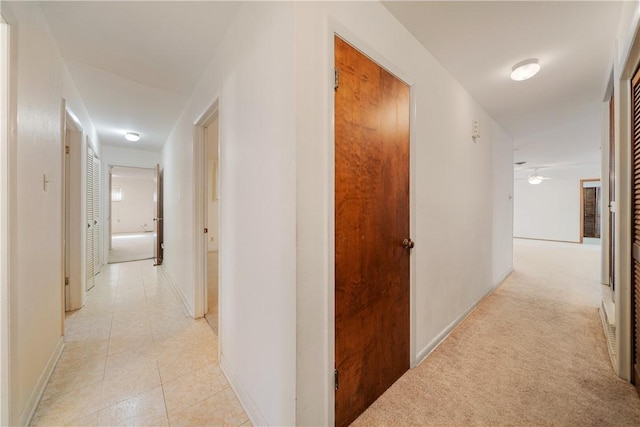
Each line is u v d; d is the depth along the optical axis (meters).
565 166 6.95
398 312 1.61
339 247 1.20
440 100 2.02
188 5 1.47
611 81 2.27
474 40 1.74
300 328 1.04
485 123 2.93
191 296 2.56
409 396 1.47
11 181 1.17
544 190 7.64
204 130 2.51
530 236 7.91
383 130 1.45
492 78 2.24
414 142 1.69
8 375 1.14
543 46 1.82
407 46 1.63
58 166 1.86
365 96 1.32
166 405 1.41
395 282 1.58
